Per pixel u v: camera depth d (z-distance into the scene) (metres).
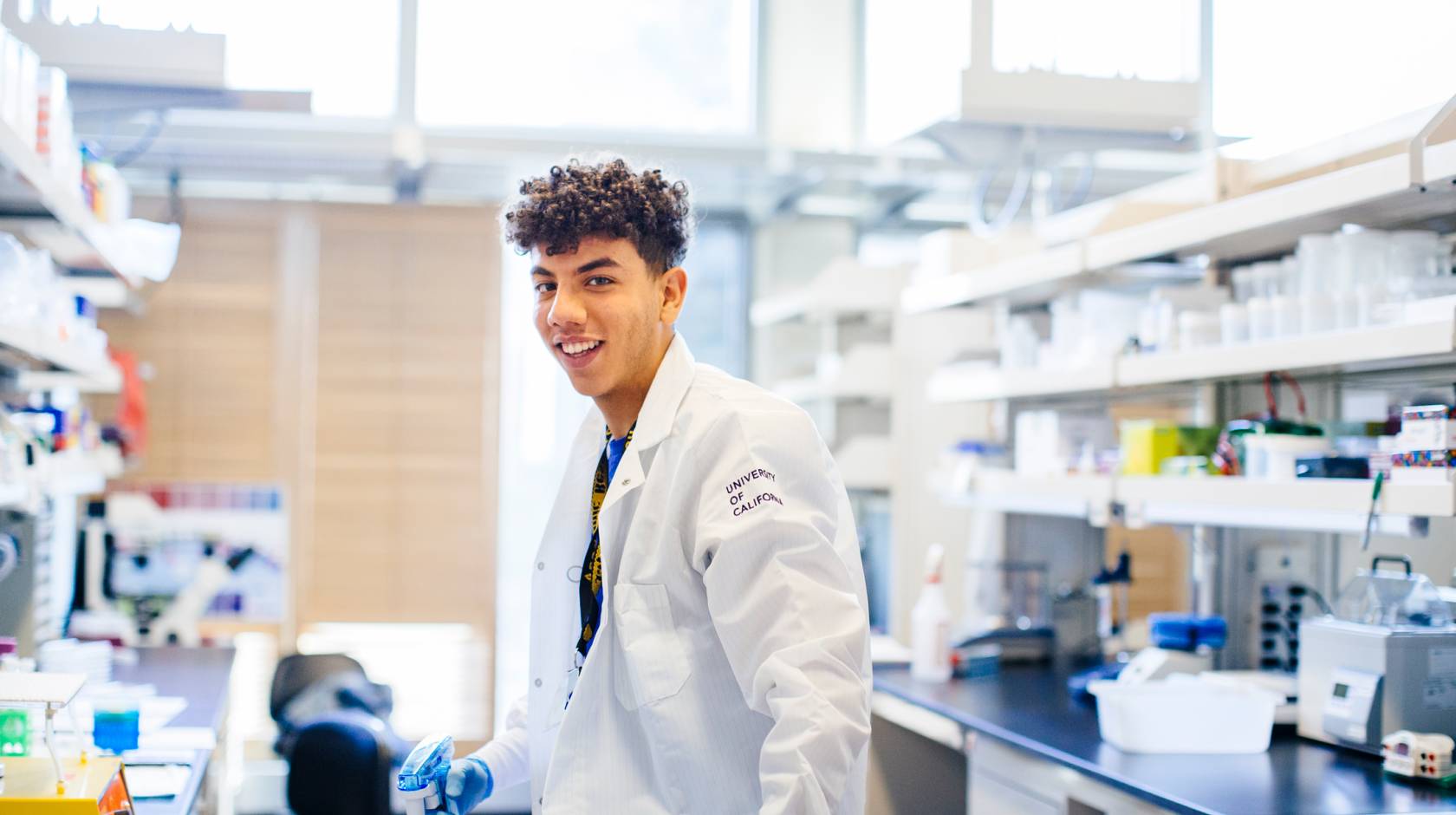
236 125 4.64
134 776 2.19
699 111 5.95
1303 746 2.50
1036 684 3.24
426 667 5.10
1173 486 2.75
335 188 5.25
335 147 4.70
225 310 5.05
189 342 5.02
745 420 1.57
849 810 1.51
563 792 1.58
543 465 5.52
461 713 5.10
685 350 1.69
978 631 3.64
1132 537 4.70
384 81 5.51
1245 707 2.45
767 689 1.45
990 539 3.84
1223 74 4.23
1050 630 3.60
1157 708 2.44
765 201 5.78
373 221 5.13
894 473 5.05
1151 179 5.73
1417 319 2.17
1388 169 2.18
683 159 4.96
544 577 1.77
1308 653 2.56
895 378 5.08
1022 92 3.38
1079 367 3.11
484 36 5.64
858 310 5.21
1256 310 2.59
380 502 5.11
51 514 3.59
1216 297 2.94
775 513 1.50
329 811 2.54
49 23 2.98
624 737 1.60
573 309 1.53
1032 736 2.60
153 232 3.78
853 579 1.63
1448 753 2.20
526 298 5.41
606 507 1.62
